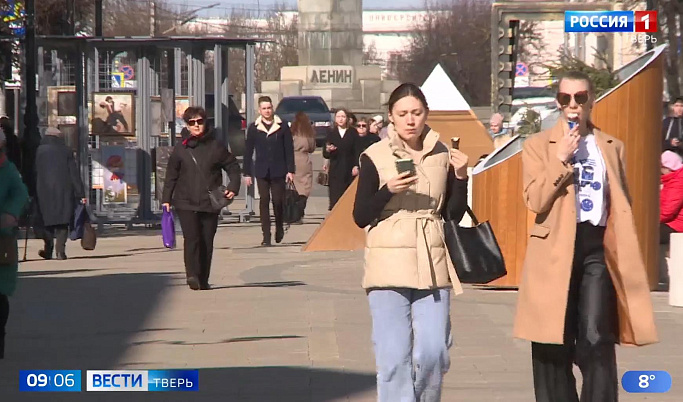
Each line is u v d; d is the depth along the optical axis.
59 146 42.84
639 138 31.36
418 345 16.05
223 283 35.22
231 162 33.56
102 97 54.03
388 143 16.30
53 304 31.09
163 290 33.66
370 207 16.00
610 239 16.61
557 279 16.44
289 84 158.38
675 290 29.78
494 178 32.56
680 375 21.30
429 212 16.25
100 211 54.44
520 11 57.59
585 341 16.42
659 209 32.31
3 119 53.16
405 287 15.96
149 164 54.75
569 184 16.52
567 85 16.61
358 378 21.36
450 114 50.12
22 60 53.03
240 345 24.78
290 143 46.56
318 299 31.58
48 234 42.69
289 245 47.09
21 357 23.73
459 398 19.53
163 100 53.75
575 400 17.16
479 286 33.19
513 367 22.22
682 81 65.38
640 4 58.31
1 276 22.94
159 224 55.31
